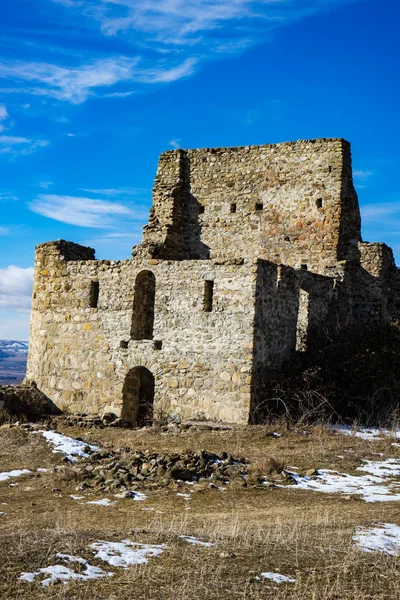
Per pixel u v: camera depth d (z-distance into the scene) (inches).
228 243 1246.3
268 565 382.0
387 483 643.5
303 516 518.0
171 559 383.2
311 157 1196.5
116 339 1051.9
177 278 1000.9
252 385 918.4
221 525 480.4
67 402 1085.8
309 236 1178.6
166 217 1266.0
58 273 1129.4
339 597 338.0
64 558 370.9
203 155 1285.7
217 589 340.2
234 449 775.1
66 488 626.2
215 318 959.0
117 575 354.3
